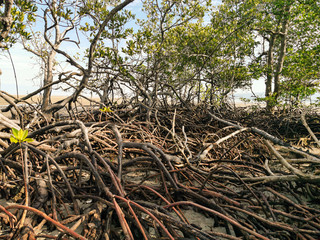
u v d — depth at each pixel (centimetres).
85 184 279
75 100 583
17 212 187
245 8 959
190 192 226
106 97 672
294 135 784
